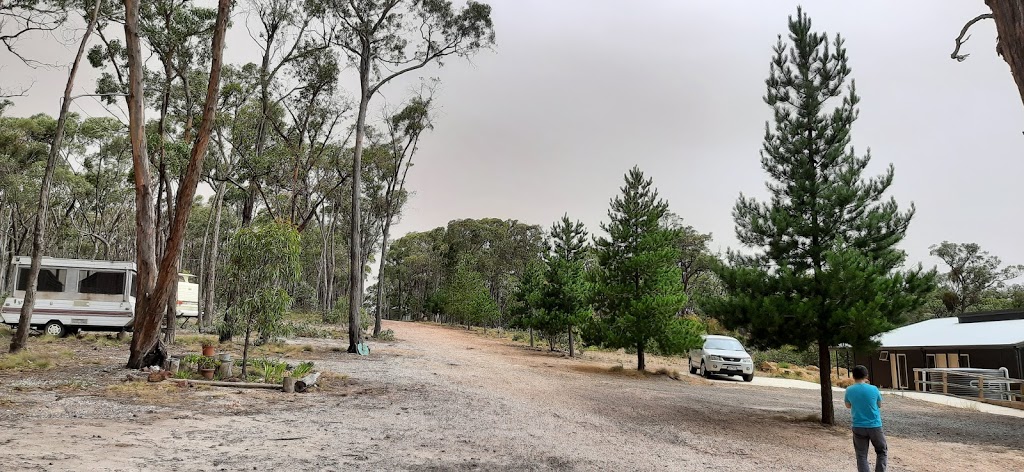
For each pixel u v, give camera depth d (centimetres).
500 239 7388
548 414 1145
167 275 1402
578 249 3347
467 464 691
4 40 1794
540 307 3325
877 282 1194
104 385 1120
